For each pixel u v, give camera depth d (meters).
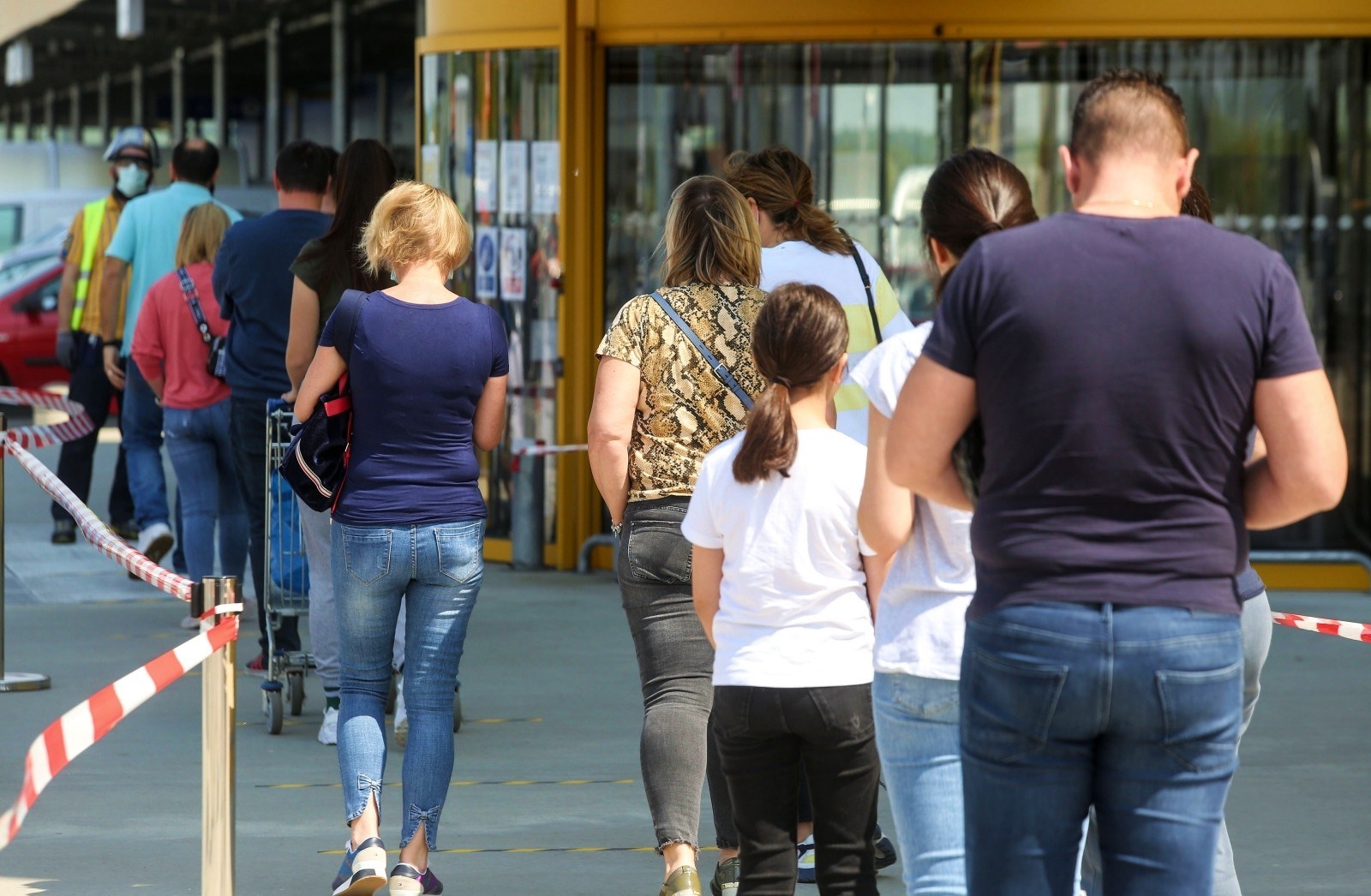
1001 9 27.03
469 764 17.66
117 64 94.12
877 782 10.60
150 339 23.06
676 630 12.54
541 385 29.34
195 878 13.87
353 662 13.37
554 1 28.23
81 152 70.56
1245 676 10.36
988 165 9.58
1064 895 7.84
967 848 7.98
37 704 20.06
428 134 30.28
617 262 28.53
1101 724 7.58
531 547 29.58
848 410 13.55
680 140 28.12
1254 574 10.31
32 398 26.88
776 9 27.39
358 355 13.09
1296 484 7.53
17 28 58.81
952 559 9.20
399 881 12.93
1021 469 7.61
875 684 9.47
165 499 27.55
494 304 29.66
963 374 7.77
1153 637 7.44
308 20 73.81
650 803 12.30
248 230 20.19
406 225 13.41
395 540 13.07
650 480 12.58
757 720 10.41
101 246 30.47
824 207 27.86
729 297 12.73
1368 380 27.61
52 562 30.52
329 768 17.47
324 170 20.61
